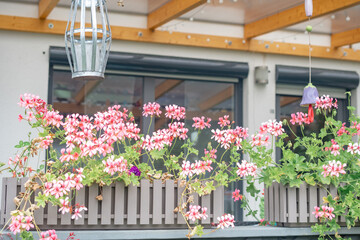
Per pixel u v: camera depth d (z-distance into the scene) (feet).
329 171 10.14
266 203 11.10
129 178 9.50
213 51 26.02
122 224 9.62
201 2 19.80
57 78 23.80
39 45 23.20
